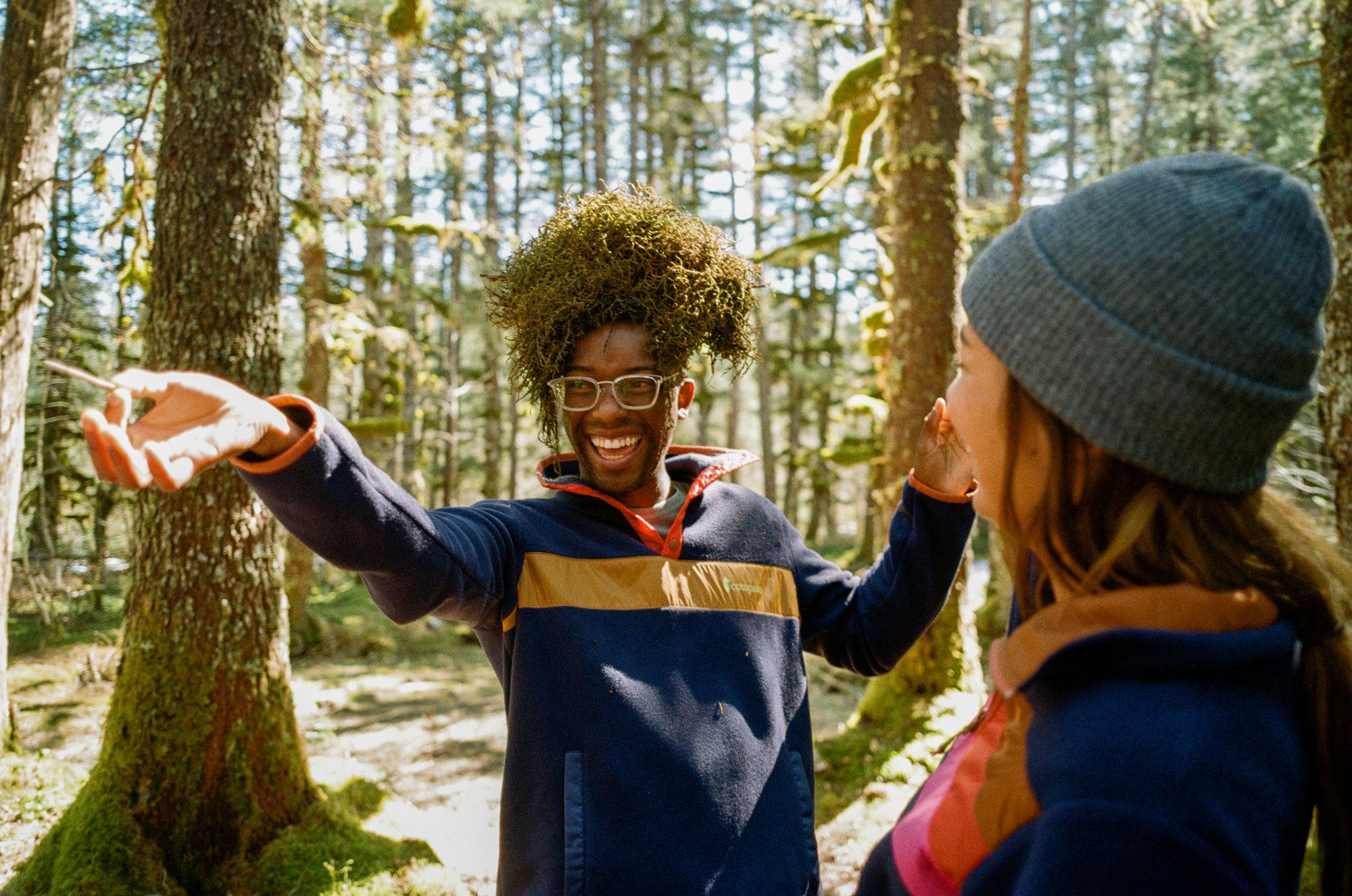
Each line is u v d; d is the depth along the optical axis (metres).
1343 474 3.44
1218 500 0.72
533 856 1.33
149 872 3.49
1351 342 3.41
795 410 21.38
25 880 3.57
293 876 3.55
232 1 3.77
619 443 1.54
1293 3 10.66
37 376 8.54
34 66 4.92
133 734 3.65
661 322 1.53
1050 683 0.69
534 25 18.30
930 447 1.57
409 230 9.63
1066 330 0.70
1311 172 14.02
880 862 0.85
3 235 4.84
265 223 3.85
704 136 20.59
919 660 5.38
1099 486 0.73
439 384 16.70
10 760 4.48
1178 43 17.69
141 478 0.82
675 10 21.64
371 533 1.13
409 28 7.23
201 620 3.69
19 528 8.29
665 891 1.29
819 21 6.65
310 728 6.76
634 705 1.37
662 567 1.49
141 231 6.32
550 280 1.54
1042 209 0.79
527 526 1.50
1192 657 0.64
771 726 1.47
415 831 4.20
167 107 3.81
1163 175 0.72
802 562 1.74
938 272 5.60
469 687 8.29
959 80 5.70
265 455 1.05
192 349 3.71
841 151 7.07
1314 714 0.71
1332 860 0.71
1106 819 0.58
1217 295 0.66
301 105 7.21
